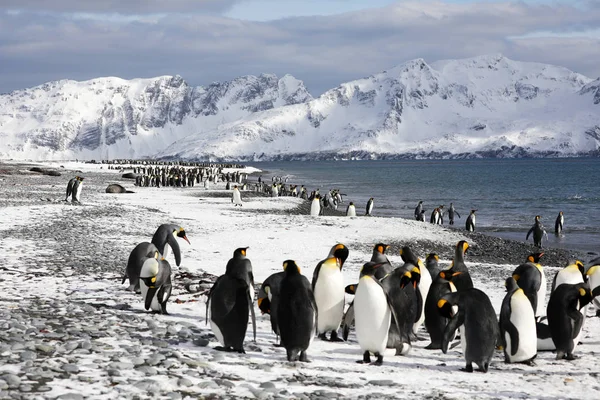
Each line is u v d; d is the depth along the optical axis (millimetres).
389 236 38156
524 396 9664
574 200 87312
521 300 11742
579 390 10062
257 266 24312
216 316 11383
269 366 10469
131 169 153625
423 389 9828
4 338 10500
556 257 37094
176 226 19047
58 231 31141
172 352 10547
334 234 37062
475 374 11031
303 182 153875
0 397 7645
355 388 9648
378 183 146125
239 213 47656
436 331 12773
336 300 12852
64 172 127438
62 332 11461
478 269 26266
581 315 12086
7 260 21969
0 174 102438
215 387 8883
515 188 119500
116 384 8594
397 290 12016
